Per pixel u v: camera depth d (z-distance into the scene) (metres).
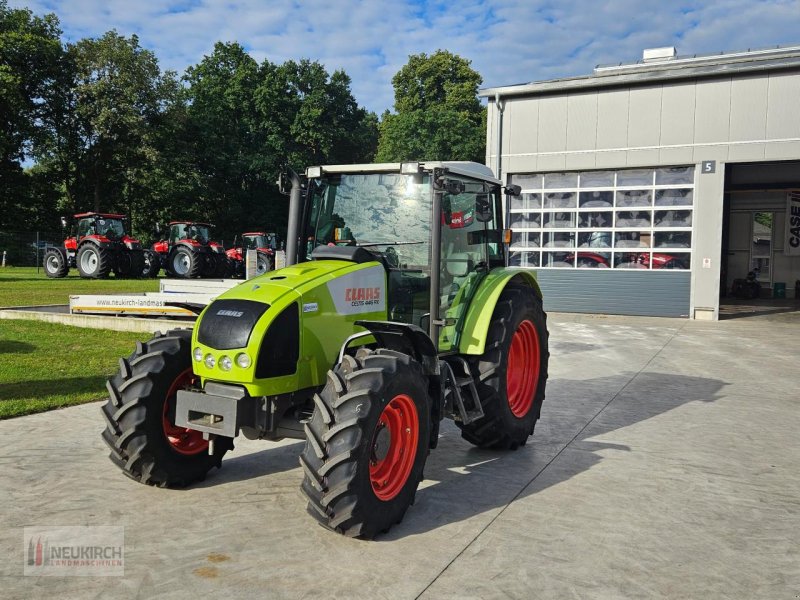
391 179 4.73
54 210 38.25
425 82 49.16
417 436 3.77
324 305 3.99
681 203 15.23
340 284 4.11
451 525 3.71
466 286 5.02
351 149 49.00
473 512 3.92
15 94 33.06
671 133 14.99
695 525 3.78
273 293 3.84
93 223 24.27
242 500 4.03
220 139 41.84
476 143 43.28
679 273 15.28
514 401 5.35
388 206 4.73
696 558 3.35
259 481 4.38
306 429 3.46
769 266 24.28
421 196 4.64
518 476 4.60
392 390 3.52
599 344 11.14
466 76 48.50
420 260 4.64
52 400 6.21
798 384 7.94
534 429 5.54
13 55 34.38
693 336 12.24
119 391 4.02
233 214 41.88
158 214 41.34
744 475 4.66
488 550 3.39
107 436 4.07
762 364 9.30
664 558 3.35
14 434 5.27
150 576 3.04
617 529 3.70
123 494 4.08
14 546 3.33
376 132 53.38
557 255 16.36
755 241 24.45
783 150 14.14
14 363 7.88
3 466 4.54
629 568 3.23
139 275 24.73
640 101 15.20
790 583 3.11
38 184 37.66
